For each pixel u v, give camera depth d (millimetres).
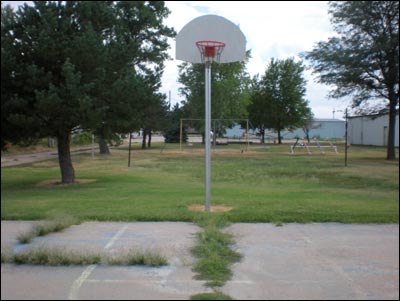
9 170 22422
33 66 13492
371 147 51562
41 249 5598
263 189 14031
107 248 5980
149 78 18141
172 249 5957
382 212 8508
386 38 27828
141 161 29422
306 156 35312
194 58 10273
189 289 4539
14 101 13570
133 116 15883
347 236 6797
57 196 11664
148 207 9062
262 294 4418
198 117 58094
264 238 6617
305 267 5277
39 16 14656
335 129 88250
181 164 27031
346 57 28953
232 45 10359
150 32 27750
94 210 8648
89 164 26766
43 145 43156
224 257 5609
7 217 7957
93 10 15484
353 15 28516
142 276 4906
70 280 4777
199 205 9562
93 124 14352
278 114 68000
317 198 11078
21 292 4438
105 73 14914
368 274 5059
